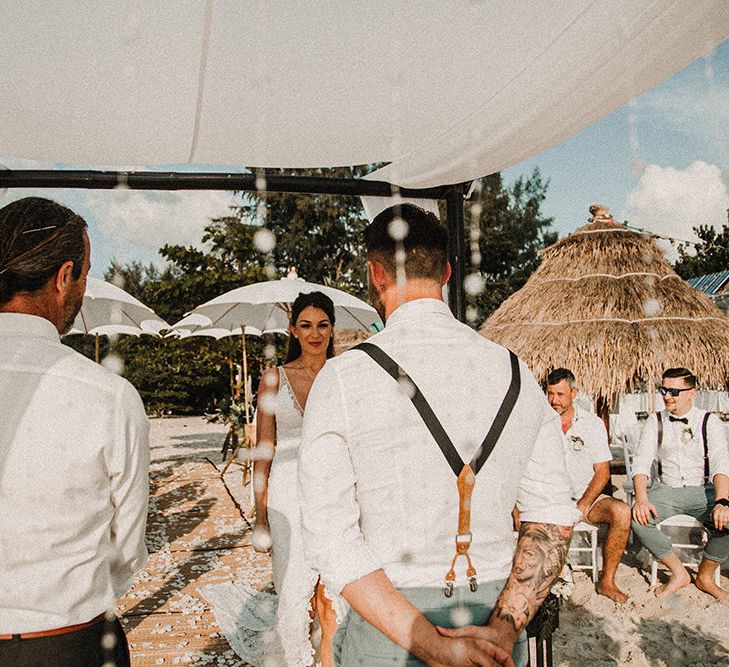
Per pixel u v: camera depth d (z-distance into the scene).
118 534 1.32
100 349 12.91
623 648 3.39
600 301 6.56
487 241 21.33
